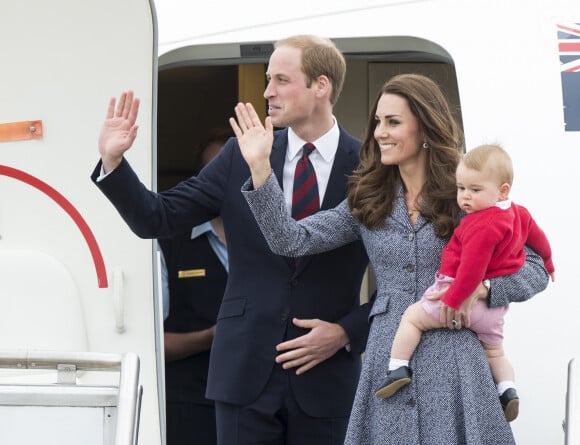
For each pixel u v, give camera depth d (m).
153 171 17.94
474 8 19.03
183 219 17.09
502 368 15.48
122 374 13.64
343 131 17.59
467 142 18.34
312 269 17.16
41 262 17.86
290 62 17.08
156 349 17.97
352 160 17.34
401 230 15.62
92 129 17.94
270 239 16.06
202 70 24.09
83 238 17.97
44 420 13.62
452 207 15.52
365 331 17.09
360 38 19.17
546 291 17.67
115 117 16.39
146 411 17.77
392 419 15.30
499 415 15.15
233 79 24.17
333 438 17.17
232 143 17.47
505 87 18.56
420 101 15.58
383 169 15.88
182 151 24.61
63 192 17.98
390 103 15.66
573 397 14.78
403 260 15.56
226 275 20.58
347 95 23.56
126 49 17.89
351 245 17.20
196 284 20.58
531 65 18.64
